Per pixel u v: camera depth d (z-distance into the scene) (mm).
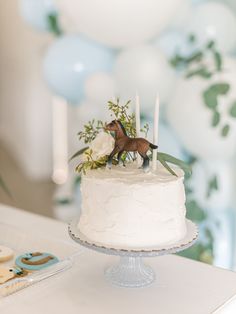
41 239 930
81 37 1437
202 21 1340
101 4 1313
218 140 1312
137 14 1312
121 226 718
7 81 1883
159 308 717
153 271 823
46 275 797
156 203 718
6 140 1936
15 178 1932
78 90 1452
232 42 1378
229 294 763
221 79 1304
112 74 1407
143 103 1352
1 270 816
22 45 1816
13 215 1087
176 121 1338
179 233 748
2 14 1822
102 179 727
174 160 796
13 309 707
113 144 776
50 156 1938
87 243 728
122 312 705
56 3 1482
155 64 1318
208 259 1422
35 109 1868
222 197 1416
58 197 1749
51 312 702
